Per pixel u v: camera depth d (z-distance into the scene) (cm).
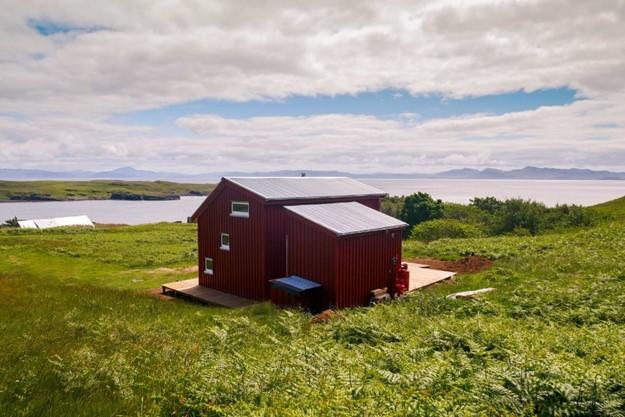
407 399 560
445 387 616
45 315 1301
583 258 1938
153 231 4825
